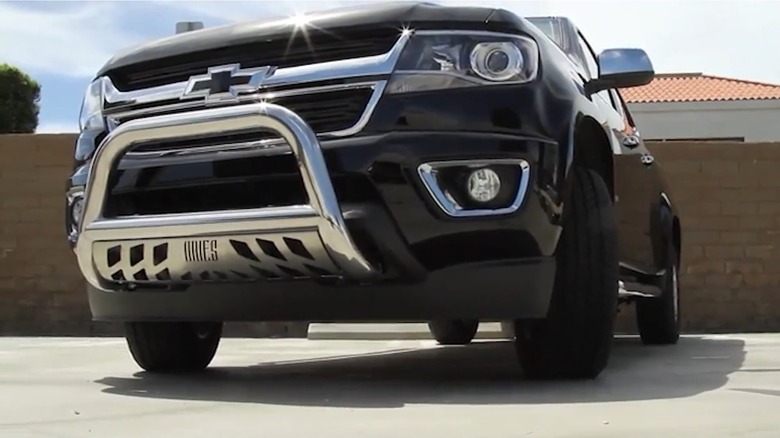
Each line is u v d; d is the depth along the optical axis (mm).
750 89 22812
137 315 3049
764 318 7801
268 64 2865
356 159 2611
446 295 2609
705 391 2717
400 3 2838
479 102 2664
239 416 2312
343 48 2789
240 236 2680
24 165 7996
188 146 2871
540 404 2438
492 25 2762
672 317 5352
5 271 7988
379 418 2236
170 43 3070
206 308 2869
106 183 2949
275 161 2721
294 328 7445
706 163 7848
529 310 2623
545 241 2641
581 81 3256
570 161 2711
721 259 7828
